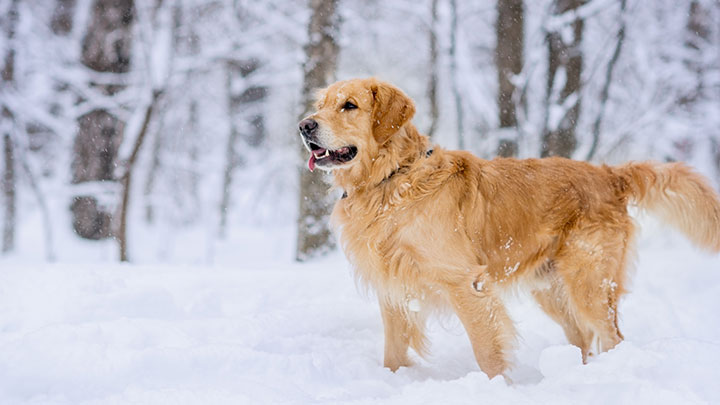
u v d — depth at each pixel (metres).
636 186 4.64
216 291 4.98
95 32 12.04
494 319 3.75
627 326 5.15
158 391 2.79
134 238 15.38
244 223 20.14
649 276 6.76
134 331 3.57
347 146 3.97
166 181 16.33
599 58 10.33
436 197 3.80
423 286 3.89
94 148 11.97
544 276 4.49
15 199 12.77
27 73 13.34
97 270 5.25
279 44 14.34
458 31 12.08
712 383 2.99
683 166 4.74
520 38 10.64
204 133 18.33
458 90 11.56
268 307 4.93
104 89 11.95
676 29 13.65
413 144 3.97
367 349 4.25
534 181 4.31
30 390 2.96
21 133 12.29
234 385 3.00
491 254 4.08
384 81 4.10
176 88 13.40
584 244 4.28
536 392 3.02
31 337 3.29
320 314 4.62
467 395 2.92
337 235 4.20
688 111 13.55
